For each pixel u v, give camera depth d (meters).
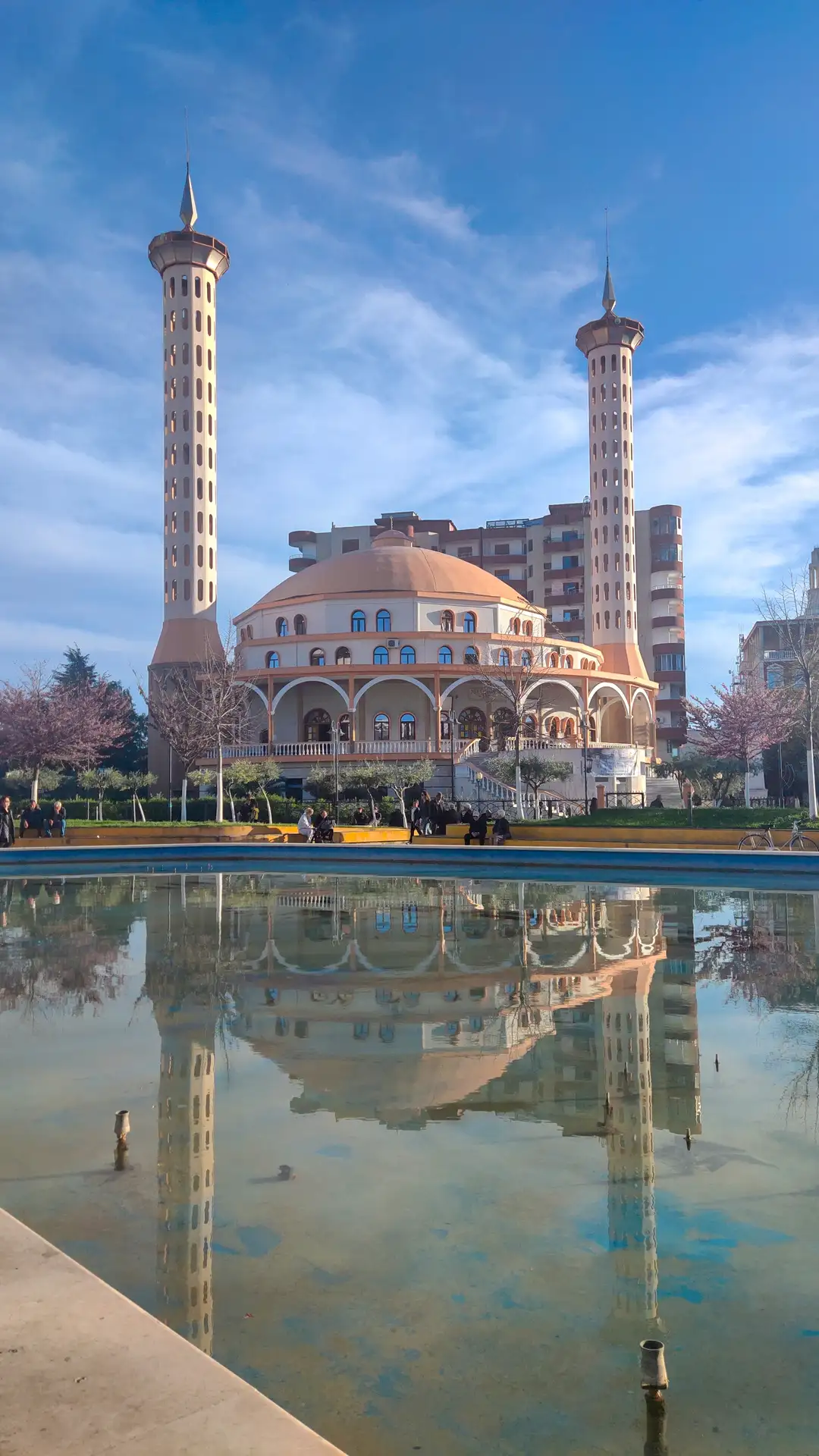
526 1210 4.12
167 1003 8.37
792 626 41.50
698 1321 3.25
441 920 13.76
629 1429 2.69
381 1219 4.02
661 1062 6.48
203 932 12.55
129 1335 2.66
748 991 8.80
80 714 46.16
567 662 61.94
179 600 61.81
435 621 57.09
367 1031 7.32
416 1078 6.12
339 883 19.89
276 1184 4.39
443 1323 3.23
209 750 47.44
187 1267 3.58
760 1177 4.48
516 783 40.00
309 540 101.62
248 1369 2.96
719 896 17.05
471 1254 3.71
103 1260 3.63
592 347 71.31
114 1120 5.30
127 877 21.69
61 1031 7.36
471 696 56.94
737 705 44.34
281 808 42.59
